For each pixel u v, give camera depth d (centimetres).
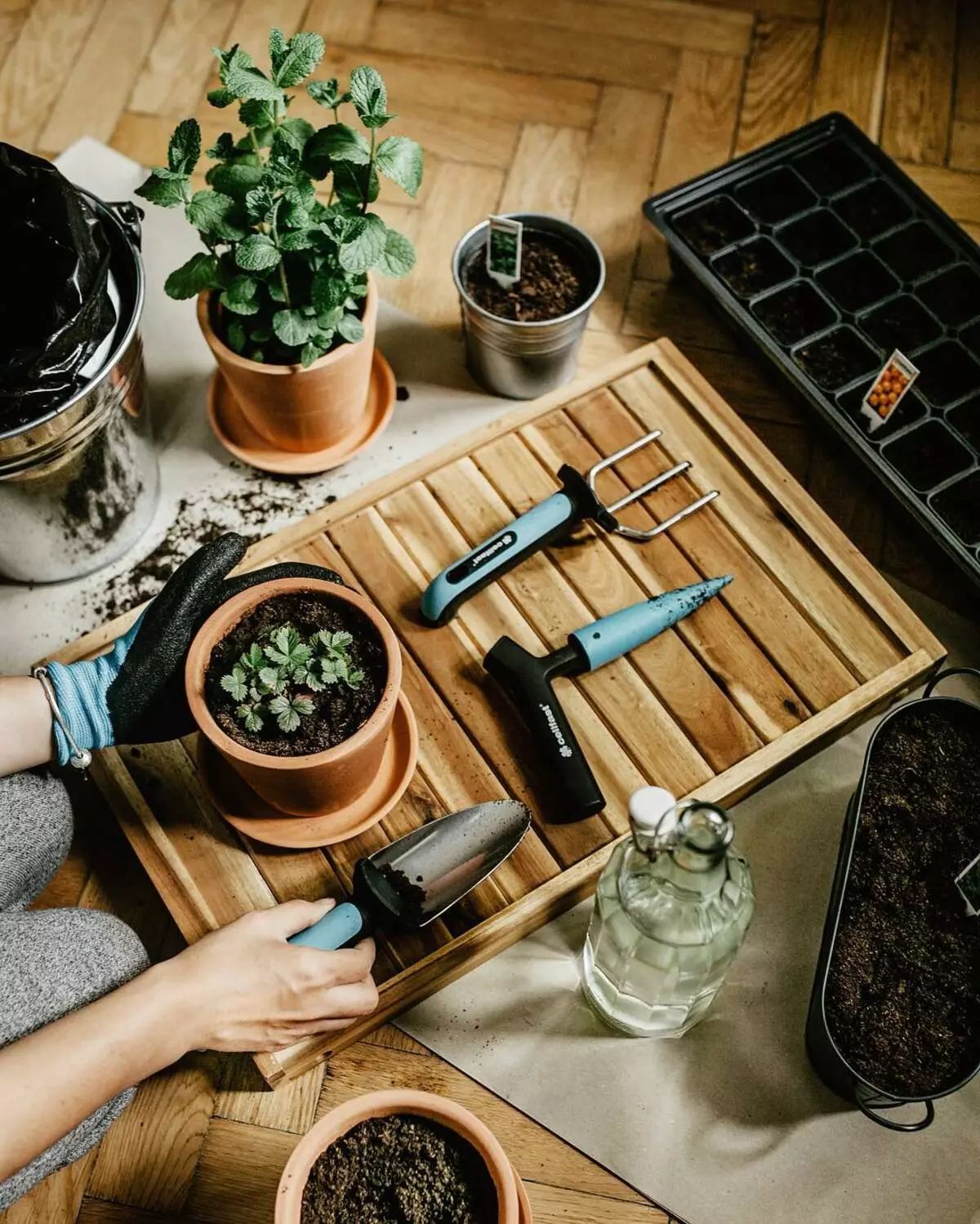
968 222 167
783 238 158
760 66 181
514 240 135
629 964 100
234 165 115
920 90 179
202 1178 112
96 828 129
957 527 137
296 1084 115
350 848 115
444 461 135
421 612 125
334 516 131
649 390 140
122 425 128
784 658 124
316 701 101
